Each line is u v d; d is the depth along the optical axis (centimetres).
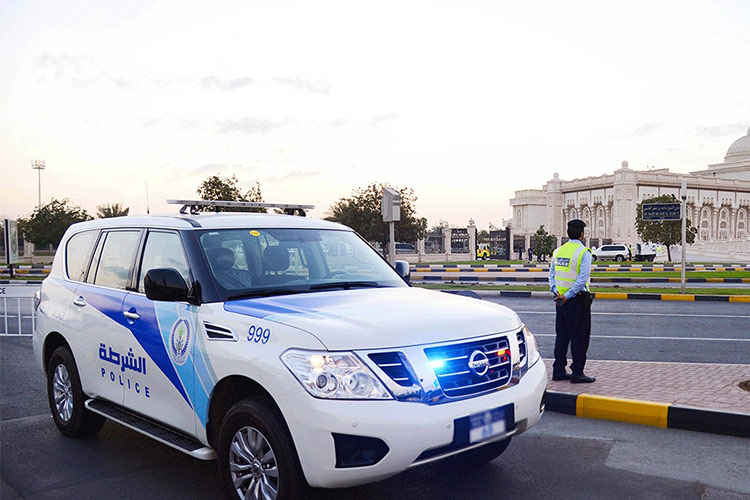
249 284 429
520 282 2559
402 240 4303
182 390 404
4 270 3353
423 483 429
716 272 3073
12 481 442
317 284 450
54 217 4384
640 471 451
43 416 613
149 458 489
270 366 340
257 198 3284
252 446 362
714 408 550
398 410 323
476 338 366
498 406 360
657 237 4709
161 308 430
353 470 319
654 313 1372
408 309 382
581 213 9838
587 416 595
